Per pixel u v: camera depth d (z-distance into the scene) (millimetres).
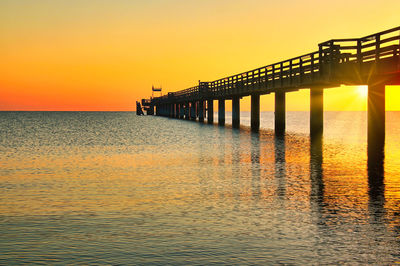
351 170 17875
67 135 45344
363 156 22484
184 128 54781
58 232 9547
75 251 8391
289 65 33562
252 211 11211
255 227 9812
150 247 8586
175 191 13906
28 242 8906
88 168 19438
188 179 16156
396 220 10289
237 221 10297
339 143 30656
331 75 25109
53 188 14617
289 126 63625
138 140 36438
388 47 20656
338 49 24453
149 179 16266
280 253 8250
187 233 9430
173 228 9797
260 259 7969
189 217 10703
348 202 12102
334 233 9344
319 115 36125
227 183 15219
